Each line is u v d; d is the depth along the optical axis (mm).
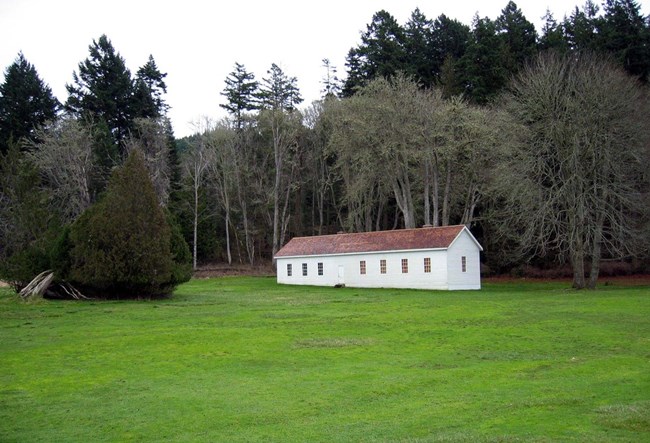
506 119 52000
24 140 75625
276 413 14148
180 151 109188
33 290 39969
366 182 62906
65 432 13031
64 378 17969
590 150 46438
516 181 48062
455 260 53562
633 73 72500
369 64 85375
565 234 49781
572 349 21609
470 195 66312
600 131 46875
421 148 60219
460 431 12359
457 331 26266
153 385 17031
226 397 15633
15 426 13477
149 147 76000
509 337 24484
